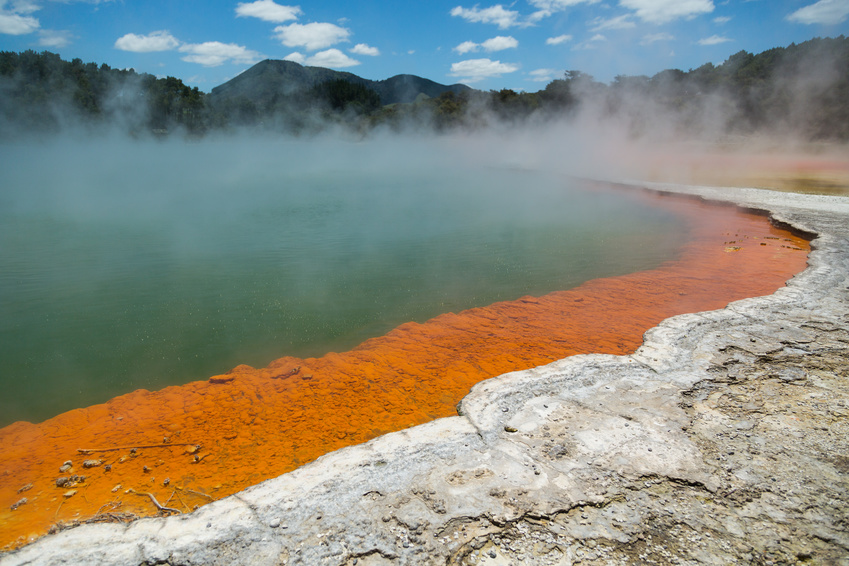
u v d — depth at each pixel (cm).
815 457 261
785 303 514
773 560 197
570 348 520
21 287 806
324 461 264
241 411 423
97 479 330
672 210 1422
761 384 342
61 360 549
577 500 232
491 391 337
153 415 422
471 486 242
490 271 891
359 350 550
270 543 209
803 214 1145
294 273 894
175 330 632
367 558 200
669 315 609
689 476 247
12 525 280
